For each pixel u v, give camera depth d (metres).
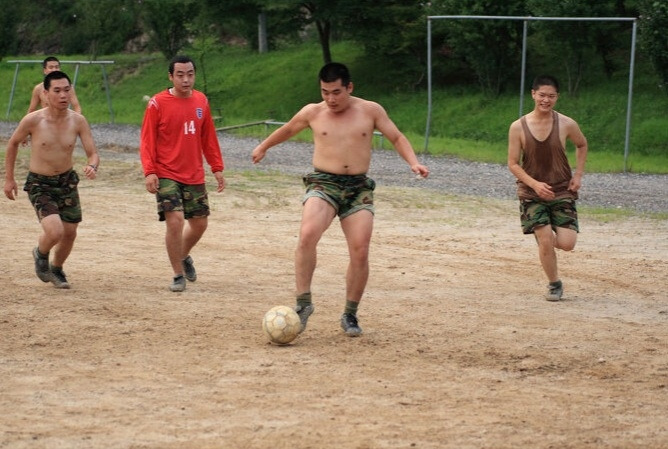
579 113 40.25
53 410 7.89
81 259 15.01
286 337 9.97
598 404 8.15
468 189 24.45
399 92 49.00
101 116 53.62
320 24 50.84
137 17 67.81
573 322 11.30
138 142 38.78
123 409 7.91
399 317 11.39
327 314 11.52
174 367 9.19
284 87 52.84
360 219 10.27
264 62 57.16
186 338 10.29
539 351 9.91
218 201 21.38
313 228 10.13
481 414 7.82
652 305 12.38
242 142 38.53
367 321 11.16
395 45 49.19
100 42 67.00
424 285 13.54
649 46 36.28
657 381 8.90
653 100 40.09
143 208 20.53
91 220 18.97
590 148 37.41
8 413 7.80
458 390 8.50
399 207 21.06
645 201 22.98
